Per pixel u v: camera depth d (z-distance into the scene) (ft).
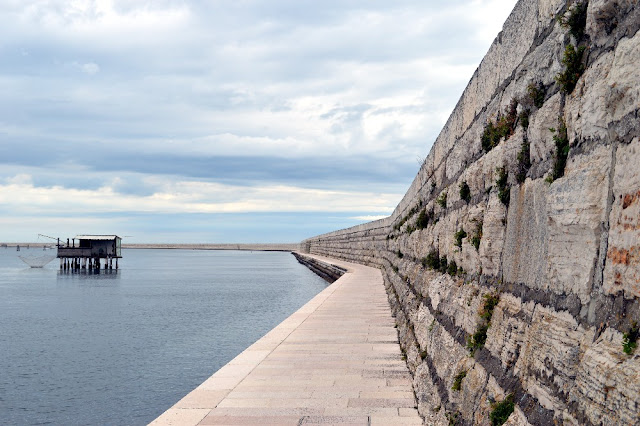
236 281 194.59
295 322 47.29
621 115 8.70
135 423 43.93
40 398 51.19
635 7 8.61
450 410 17.03
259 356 33.53
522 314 12.76
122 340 81.97
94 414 46.19
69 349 76.02
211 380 27.76
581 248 9.78
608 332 8.46
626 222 8.23
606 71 9.38
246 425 21.06
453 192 24.36
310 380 27.76
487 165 17.65
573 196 10.03
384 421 21.49
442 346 21.07
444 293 23.15
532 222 12.80
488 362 14.60
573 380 9.36
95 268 269.64
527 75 13.88
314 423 21.30
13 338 86.07
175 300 136.56
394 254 71.87
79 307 126.41
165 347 75.25
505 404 12.13
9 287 182.80
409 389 26.02
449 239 24.47
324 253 277.44
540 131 12.48
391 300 57.57
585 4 10.72
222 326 93.35
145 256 574.97
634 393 7.18
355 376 28.53
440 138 31.04
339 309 56.03
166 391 53.11
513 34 15.88
